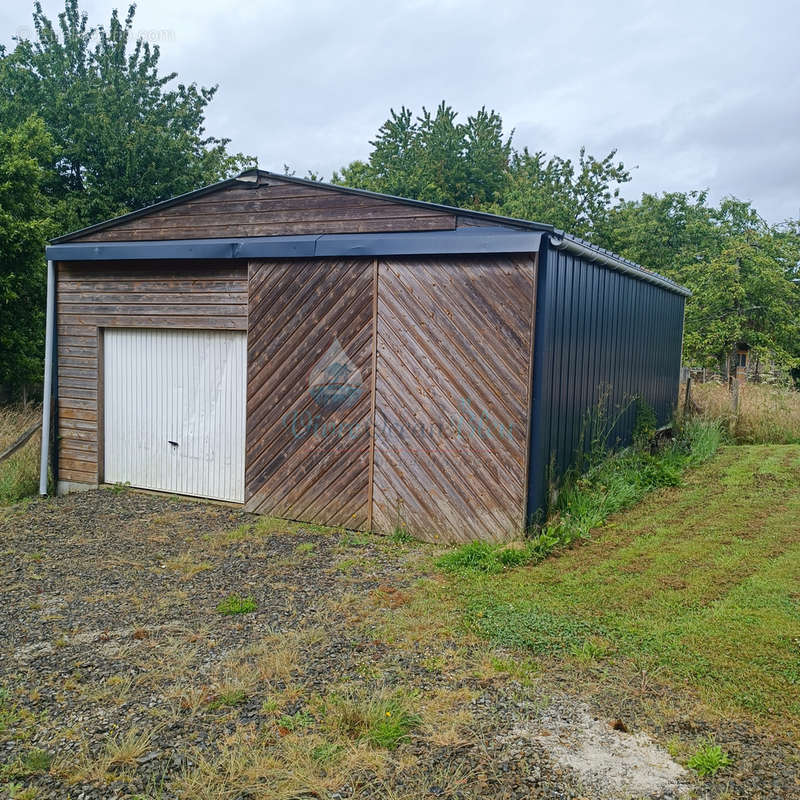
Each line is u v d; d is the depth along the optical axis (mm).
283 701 3592
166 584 5578
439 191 29219
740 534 6500
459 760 3039
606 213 26094
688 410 12938
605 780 2883
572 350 7098
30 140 16547
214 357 8242
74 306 9000
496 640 4266
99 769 3055
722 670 3783
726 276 19781
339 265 7129
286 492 7504
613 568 5570
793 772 2902
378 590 5277
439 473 6660
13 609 5066
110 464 9016
